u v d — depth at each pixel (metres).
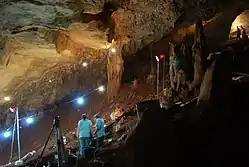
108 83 21.61
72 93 25.38
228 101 9.23
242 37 18.16
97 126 13.83
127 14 18.47
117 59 21.44
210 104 9.34
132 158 9.17
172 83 15.73
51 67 25.56
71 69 26.14
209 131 8.95
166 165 8.73
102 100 22.92
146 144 9.11
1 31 17.77
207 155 8.63
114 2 17.14
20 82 26.20
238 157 8.42
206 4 19.97
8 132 25.25
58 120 12.14
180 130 9.16
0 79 24.36
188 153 8.78
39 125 24.81
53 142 20.84
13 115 26.47
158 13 18.81
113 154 10.82
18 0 14.90
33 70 25.19
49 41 20.03
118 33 20.12
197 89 13.84
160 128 9.25
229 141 8.68
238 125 8.88
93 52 23.27
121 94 20.83
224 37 21.41
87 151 12.52
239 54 13.21
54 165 13.00
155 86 20.25
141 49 22.83
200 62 13.94
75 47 22.17
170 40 21.98
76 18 17.39
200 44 14.88
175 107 10.58
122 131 15.02
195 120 9.28
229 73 9.73
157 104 11.00
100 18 18.27
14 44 20.59
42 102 26.39
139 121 9.62
